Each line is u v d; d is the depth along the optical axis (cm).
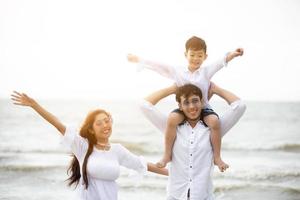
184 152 522
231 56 530
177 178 529
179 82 547
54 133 2786
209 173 527
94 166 530
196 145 520
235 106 532
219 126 525
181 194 525
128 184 1147
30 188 1087
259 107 6494
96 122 539
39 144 2181
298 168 1450
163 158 529
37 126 3303
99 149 547
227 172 1360
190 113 518
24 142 2273
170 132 525
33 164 1488
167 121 529
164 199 994
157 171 577
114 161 548
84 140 543
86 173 534
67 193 1028
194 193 518
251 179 1263
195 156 520
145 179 1211
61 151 1928
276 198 1029
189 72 546
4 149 1986
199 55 535
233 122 539
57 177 1245
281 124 3662
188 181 521
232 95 540
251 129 3228
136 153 1966
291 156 1838
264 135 2811
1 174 1294
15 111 5103
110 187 543
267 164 1562
